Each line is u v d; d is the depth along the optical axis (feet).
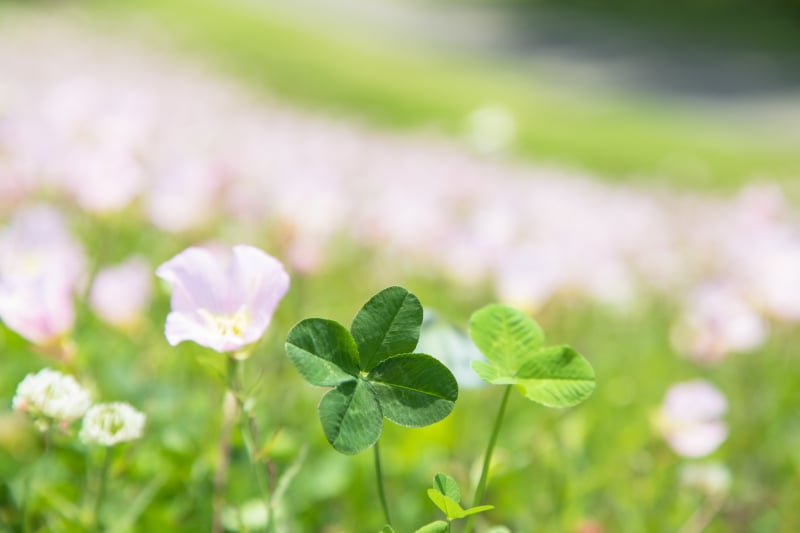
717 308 3.17
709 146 20.88
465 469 2.73
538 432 2.95
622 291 5.18
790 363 4.19
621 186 12.96
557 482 2.78
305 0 42.73
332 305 4.24
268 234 3.67
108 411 2.19
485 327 2.09
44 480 2.40
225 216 3.84
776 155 20.71
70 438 2.45
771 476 3.20
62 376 2.19
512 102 24.16
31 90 7.98
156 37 22.40
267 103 15.33
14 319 2.36
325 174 5.39
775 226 4.69
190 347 2.86
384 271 4.87
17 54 12.57
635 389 3.95
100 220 3.25
